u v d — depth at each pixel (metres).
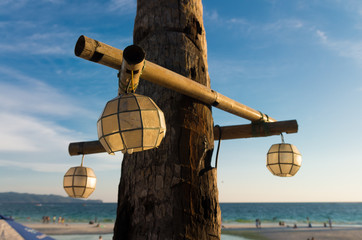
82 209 114.94
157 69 1.46
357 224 56.56
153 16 1.94
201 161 1.67
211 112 1.91
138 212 1.53
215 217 1.61
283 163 2.35
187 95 1.69
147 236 1.46
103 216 77.56
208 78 2.01
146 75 1.44
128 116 1.12
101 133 1.17
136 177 1.60
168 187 1.52
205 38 2.11
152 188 1.53
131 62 1.22
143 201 1.53
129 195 1.60
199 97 1.73
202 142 1.70
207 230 1.55
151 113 1.16
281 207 132.12
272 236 33.50
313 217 75.81
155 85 1.77
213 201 1.63
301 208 121.69
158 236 1.44
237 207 130.50
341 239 30.58
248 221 63.16
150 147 1.17
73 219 66.31
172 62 1.81
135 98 1.18
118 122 1.12
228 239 30.88
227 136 2.51
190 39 1.93
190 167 1.59
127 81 1.34
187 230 1.46
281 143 2.44
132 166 1.64
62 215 79.00
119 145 1.15
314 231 38.56
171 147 1.60
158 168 1.56
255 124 2.44
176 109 1.68
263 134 2.45
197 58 1.92
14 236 2.75
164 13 1.93
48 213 86.44
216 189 1.70
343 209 112.81
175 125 1.64
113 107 1.15
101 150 2.63
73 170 2.52
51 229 41.22
